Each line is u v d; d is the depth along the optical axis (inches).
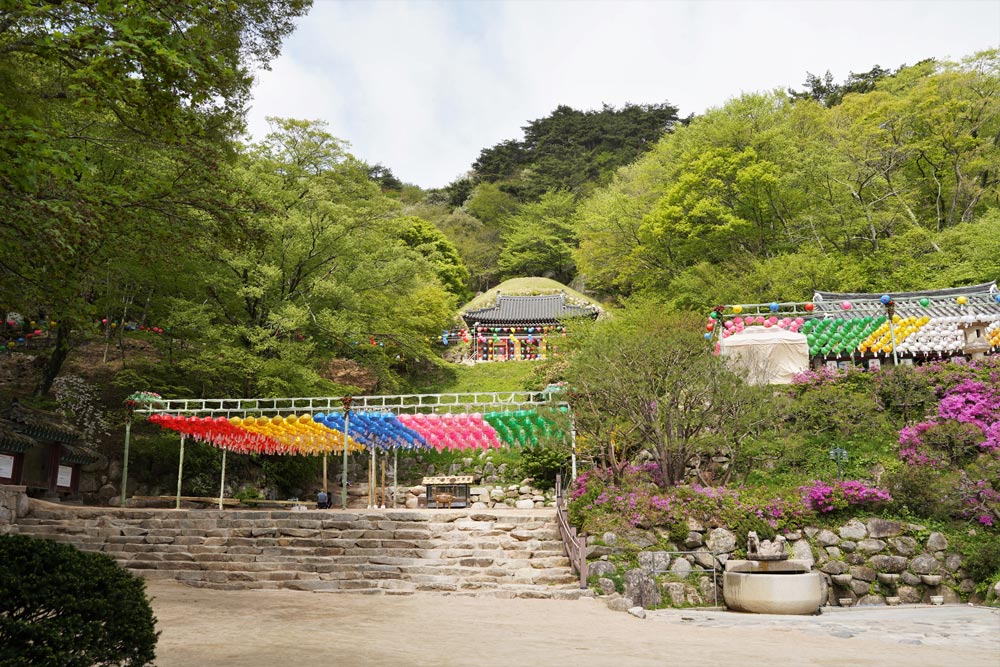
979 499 529.0
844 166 1234.6
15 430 681.6
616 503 541.6
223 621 337.7
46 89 411.2
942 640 324.2
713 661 268.1
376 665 246.1
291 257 996.6
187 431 757.3
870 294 973.2
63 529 576.1
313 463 1018.7
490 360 1566.2
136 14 287.7
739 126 1250.0
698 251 1293.1
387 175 3048.7
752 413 583.2
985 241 1075.3
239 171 938.7
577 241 2265.0
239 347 919.0
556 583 481.1
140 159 551.2
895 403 685.3
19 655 166.4
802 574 440.5
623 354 609.3
